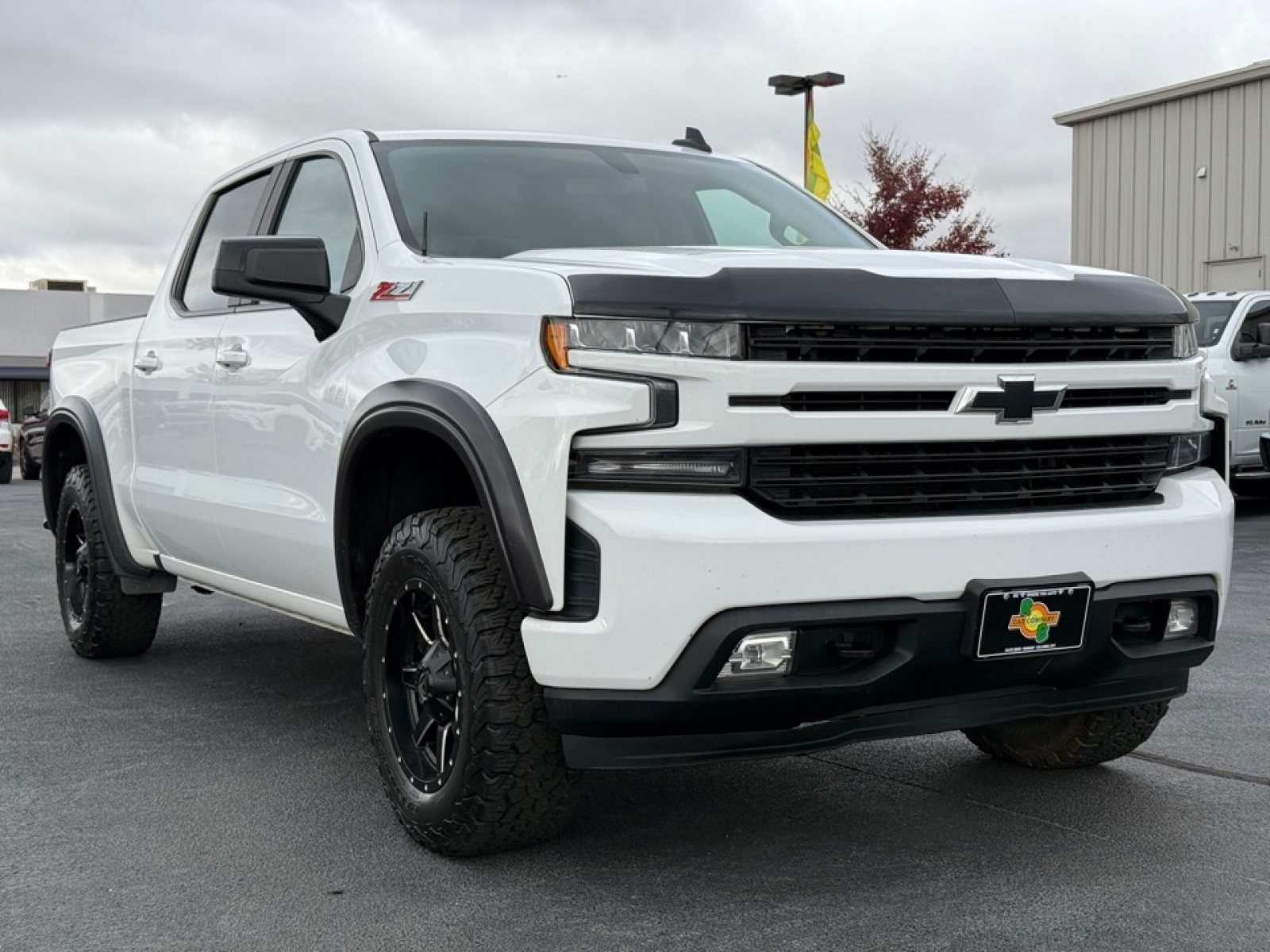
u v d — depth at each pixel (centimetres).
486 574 318
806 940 283
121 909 306
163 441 493
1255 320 1161
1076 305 319
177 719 483
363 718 485
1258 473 1154
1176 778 401
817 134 1962
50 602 748
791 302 293
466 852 331
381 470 364
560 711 299
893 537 294
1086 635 315
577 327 294
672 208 427
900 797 385
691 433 288
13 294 3891
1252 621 657
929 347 303
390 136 427
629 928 291
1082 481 326
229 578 469
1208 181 2061
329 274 386
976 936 284
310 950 283
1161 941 280
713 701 289
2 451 1908
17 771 418
